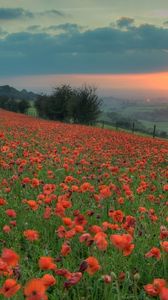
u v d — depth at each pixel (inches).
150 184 474.0
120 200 326.3
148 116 6766.7
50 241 278.1
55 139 943.7
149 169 642.8
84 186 327.3
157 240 269.3
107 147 928.9
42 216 308.8
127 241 178.7
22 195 391.9
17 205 357.4
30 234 223.9
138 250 250.8
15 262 155.9
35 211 320.5
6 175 474.9
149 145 1093.8
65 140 935.0
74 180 435.5
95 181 460.8
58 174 528.4
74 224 231.1
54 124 1658.5
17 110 3467.0
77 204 347.6
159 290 155.1
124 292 201.6
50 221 303.9
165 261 236.5
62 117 2524.6
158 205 387.9
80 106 2393.0
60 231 228.7
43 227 298.4
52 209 303.7
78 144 861.8
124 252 180.5
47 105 2524.6
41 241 284.5
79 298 191.6
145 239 267.7
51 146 824.3
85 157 693.3
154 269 235.8
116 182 484.4
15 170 470.3
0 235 286.8
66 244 212.8
